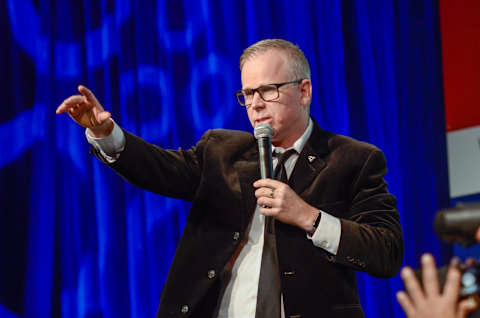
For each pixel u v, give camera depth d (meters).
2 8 7.55
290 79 4.42
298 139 4.47
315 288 3.88
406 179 8.12
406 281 2.27
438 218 2.39
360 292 7.60
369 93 8.13
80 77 7.60
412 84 8.43
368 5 8.52
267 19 7.93
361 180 4.20
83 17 7.75
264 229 4.16
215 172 4.39
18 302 6.98
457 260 2.31
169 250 7.27
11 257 7.07
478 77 8.45
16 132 7.31
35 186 7.17
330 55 8.05
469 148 8.27
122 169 4.23
